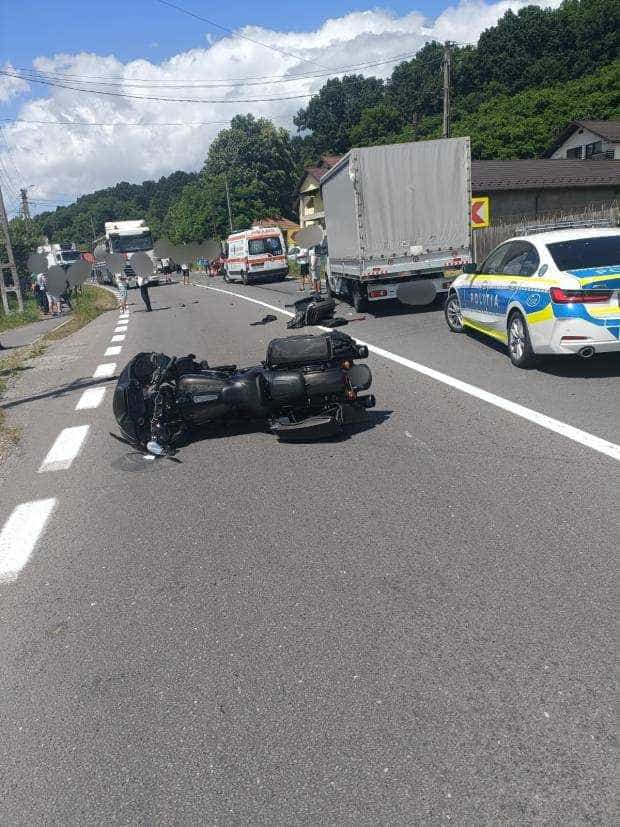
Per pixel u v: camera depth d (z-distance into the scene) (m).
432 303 15.92
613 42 68.25
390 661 3.11
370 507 4.84
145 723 2.89
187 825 2.37
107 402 9.09
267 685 3.04
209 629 3.53
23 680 3.29
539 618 3.32
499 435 6.11
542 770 2.44
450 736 2.63
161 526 4.91
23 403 9.66
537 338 7.85
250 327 15.21
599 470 5.05
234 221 74.75
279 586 3.88
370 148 13.73
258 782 2.52
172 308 23.25
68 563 4.48
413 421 6.82
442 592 3.63
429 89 79.38
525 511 4.50
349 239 15.10
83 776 2.64
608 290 7.16
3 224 29.89
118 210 144.50
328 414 6.49
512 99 60.28
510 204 33.84
